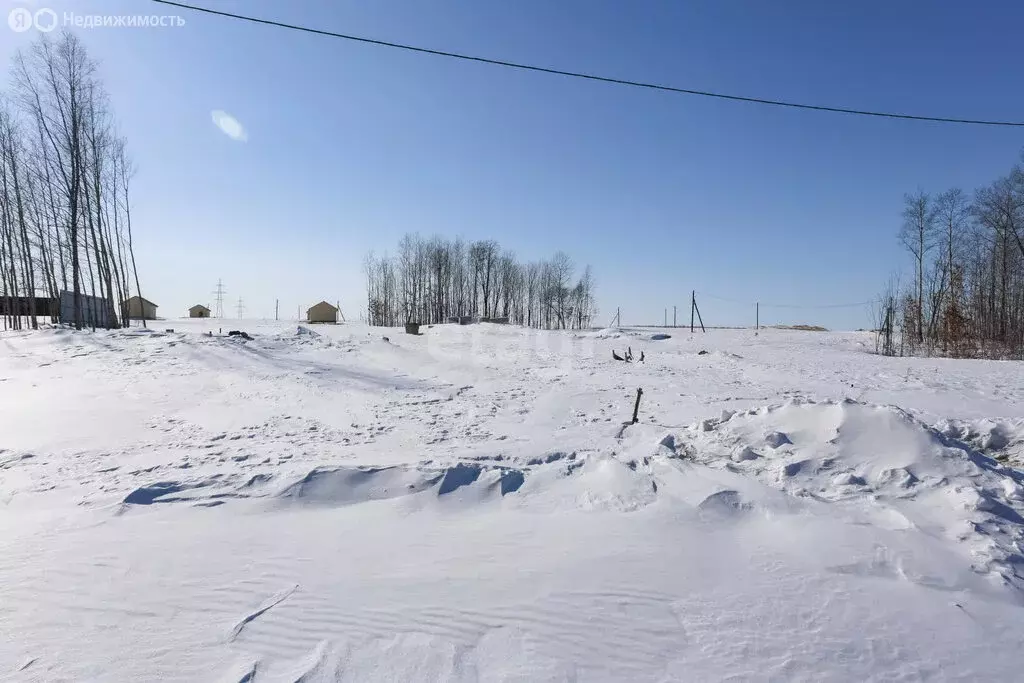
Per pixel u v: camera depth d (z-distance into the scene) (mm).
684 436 7746
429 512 5371
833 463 6020
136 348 20016
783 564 4270
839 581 4027
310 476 5945
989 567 4109
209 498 5664
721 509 5148
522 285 68000
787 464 6012
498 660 3305
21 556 4523
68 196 26094
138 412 11219
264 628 3600
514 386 15102
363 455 7414
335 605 3838
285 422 10297
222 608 3814
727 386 14992
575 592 3959
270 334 25422
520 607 3791
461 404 12359
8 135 26562
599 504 5410
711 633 3533
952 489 5199
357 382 15586
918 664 3262
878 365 21469
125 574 4250
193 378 15484
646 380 16203
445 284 65125
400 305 65625
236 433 9320
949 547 4375
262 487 5859
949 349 29688
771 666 3252
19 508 5680
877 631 3529
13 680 3135
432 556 4492
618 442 8141
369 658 3322
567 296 66438
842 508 5074
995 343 29156
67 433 9305
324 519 5230
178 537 4859
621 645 3426
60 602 3887
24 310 34375
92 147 27281
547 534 4840
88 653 3371
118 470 6941
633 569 4238
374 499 5660
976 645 3410
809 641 3449
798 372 18469
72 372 16109
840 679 3152
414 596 3934
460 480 5914
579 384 15430
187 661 3307
